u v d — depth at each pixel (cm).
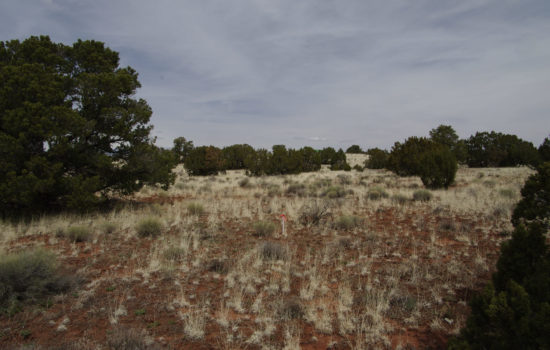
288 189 2316
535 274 335
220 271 677
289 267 692
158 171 1490
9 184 1047
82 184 1177
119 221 1155
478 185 2116
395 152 2912
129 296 554
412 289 579
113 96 1334
